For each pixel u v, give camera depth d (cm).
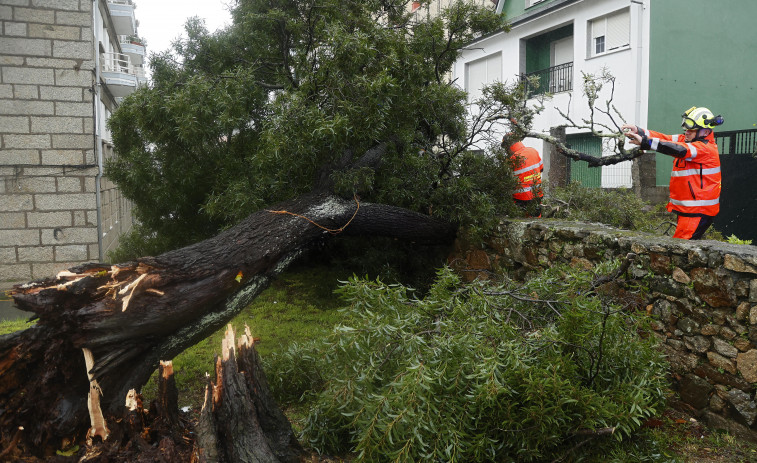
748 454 314
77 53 1089
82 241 1118
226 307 403
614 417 288
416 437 267
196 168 675
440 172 665
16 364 288
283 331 554
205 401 270
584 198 697
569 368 296
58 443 293
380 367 308
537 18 1496
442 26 704
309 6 686
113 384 320
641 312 345
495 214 629
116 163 711
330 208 531
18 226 1085
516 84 643
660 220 716
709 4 1307
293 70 738
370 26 616
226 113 601
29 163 1082
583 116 1384
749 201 1003
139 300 322
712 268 344
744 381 325
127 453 275
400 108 597
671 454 310
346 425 303
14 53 1061
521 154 675
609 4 1307
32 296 282
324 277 744
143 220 737
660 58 1256
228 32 724
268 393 304
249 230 442
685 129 482
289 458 295
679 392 373
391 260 718
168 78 698
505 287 390
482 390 272
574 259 482
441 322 322
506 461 290
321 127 487
